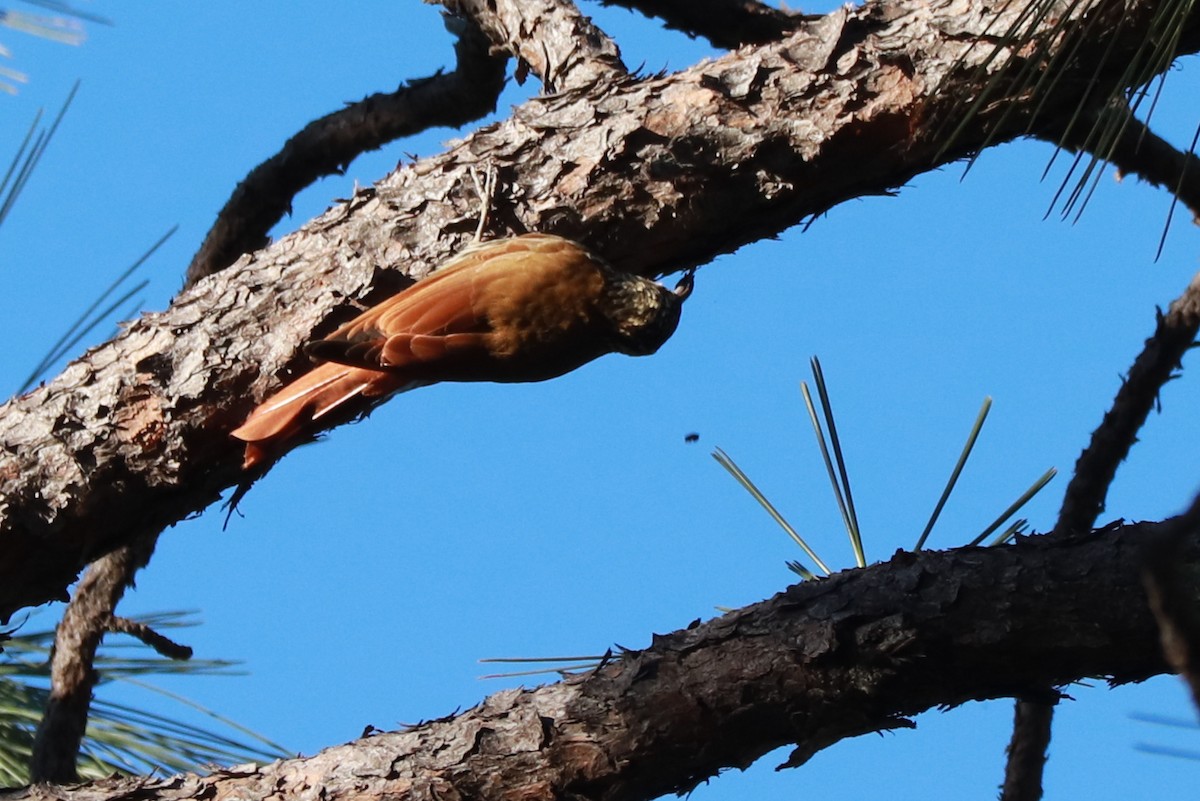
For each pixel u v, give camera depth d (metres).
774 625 7.06
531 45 9.30
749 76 8.25
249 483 8.43
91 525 8.13
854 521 8.38
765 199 8.34
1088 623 6.76
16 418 8.05
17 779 8.95
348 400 8.02
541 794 7.04
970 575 6.94
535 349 8.31
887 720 7.08
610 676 7.16
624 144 8.20
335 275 8.22
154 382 8.03
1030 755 8.68
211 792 7.13
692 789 7.23
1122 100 7.29
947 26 8.12
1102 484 9.29
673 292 8.72
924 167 8.39
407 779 7.05
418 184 8.38
